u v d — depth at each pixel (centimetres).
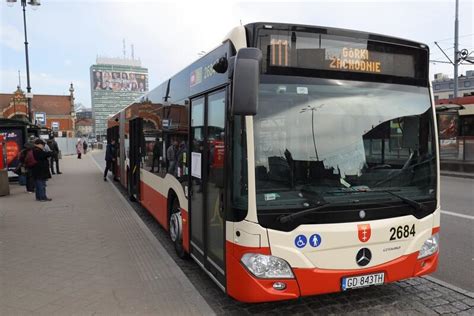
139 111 970
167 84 673
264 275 345
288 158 359
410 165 401
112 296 446
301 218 352
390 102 400
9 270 535
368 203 373
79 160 3319
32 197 1204
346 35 385
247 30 362
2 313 408
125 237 709
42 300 439
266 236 346
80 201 1125
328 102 376
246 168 352
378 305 429
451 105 1902
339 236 360
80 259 581
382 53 400
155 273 519
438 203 416
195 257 503
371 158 386
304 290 354
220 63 397
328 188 366
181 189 565
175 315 400
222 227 399
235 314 412
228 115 375
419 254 401
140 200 966
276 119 359
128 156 1170
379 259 378
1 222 840
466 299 444
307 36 371
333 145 374
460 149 1938
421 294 457
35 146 1119
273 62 361
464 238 700
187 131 535
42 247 645
